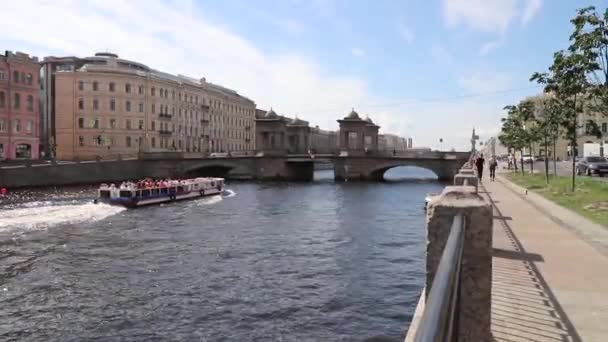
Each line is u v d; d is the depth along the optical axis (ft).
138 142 343.05
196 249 84.94
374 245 87.66
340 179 314.96
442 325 5.82
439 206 15.14
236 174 371.76
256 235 99.76
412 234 99.76
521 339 18.28
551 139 134.10
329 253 80.94
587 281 26.68
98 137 327.06
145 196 155.22
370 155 310.45
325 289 59.52
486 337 15.14
